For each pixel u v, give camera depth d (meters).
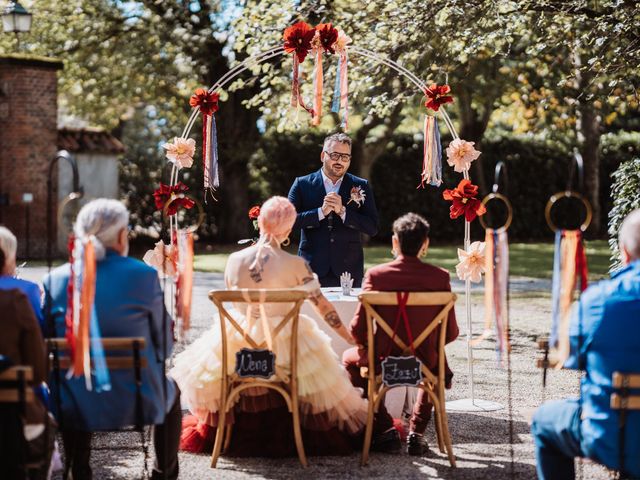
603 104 16.31
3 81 20.45
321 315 5.18
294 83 6.75
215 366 5.23
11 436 3.85
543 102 14.85
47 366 4.03
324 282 6.88
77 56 23.72
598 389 3.88
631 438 3.78
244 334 5.03
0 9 19.09
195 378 5.27
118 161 23.92
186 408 6.46
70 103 27.09
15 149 20.50
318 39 6.71
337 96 6.88
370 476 4.86
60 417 4.28
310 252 6.93
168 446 4.61
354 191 6.80
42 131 20.77
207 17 22.66
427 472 4.95
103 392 4.27
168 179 24.30
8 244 4.38
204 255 21.17
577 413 3.99
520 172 26.25
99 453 5.41
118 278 4.33
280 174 25.08
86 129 22.78
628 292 3.87
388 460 5.20
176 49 23.06
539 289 14.10
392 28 10.59
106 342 4.19
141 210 24.25
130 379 4.29
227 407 5.06
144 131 27.12
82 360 4.07
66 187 21.38
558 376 7.71
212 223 24.89
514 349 9.08
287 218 5.21
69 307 4.15
